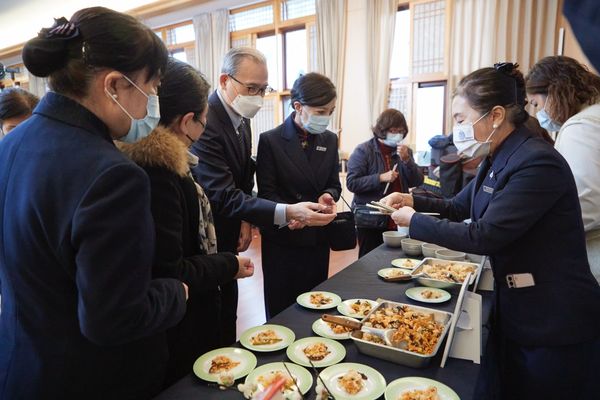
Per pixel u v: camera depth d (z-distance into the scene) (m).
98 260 0.63
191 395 0.89
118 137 0.83
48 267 0.69
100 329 0.65
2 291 0.76
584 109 1.46
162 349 0.94
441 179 2.63
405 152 2.87
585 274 1.11
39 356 0.72
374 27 4.87
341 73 5.21
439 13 4.55
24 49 0.69
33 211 0.67
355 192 2.77
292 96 1.86
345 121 5.32
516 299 1.15
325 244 1.96
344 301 1.40
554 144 1.51
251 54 1.65
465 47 4.45
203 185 1.62
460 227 1.16
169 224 0.95
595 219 1.38
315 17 5.35
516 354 1.18
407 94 4.88
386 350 1.01
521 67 4.15
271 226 1.69
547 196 1.05
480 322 1.04
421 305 1.39
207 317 1.24
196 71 1.11
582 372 1.12
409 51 4.79
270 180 1.86
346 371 0.97
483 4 4.29
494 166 1.20
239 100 1.65
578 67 1.51
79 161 0.66
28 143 0.71
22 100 1.79
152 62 0.76
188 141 1.13
